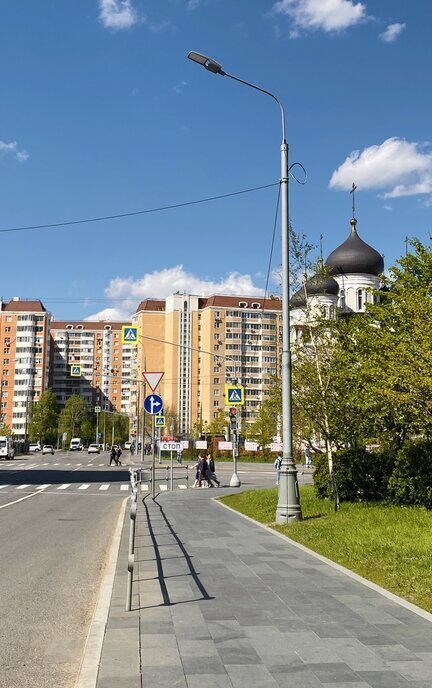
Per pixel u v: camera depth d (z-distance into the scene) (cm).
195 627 637
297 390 1756
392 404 1563
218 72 1612
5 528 1540
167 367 12206
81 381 17138
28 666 557
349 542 1163
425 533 1219
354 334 1777
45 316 13775
